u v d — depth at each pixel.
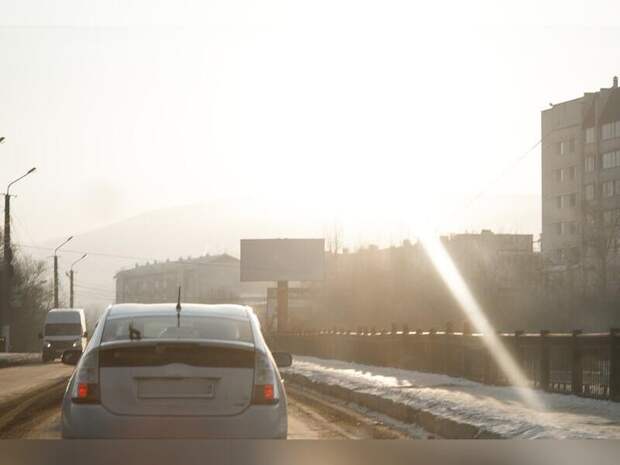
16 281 117.25
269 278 133.38
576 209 139.38
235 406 12.25
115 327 12.88
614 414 19.86
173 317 13.09
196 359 12.28
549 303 92.75
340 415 24.94
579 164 139.62
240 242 134.12
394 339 44.81
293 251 133.12
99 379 12.20
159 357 12.23
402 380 33.88
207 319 13.12
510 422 18.56
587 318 88.06
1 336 83.69
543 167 145.50
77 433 12.09
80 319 77.00
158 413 12.10
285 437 12.44
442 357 36.84
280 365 15.14
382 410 25.66
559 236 142.12
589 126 138.62
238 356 12.40
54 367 59.75
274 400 12.37
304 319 134.12
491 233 123.00
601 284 92.50
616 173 133.75
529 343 27.45
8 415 23.89
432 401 23.75
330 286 131.62
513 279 100.19
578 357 24.31
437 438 19.20
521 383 28.06
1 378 43.00
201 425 12.09
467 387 29.38
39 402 28.28
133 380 12.18
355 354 54.41
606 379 22.89
